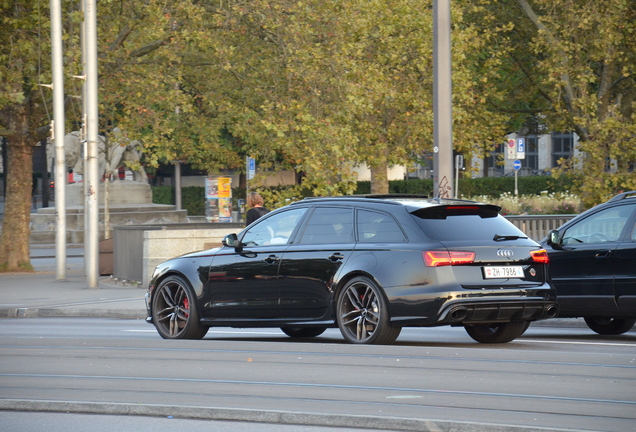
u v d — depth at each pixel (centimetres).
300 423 1878
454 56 8688
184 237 6047
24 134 7475
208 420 1933
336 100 7188
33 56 6844
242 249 3338
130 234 6369
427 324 2880
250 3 6975
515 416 1864
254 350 2908
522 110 9369
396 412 1914
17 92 6806
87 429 1867
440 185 4706
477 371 2430
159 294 3494
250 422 1903
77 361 2728
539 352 2766
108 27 7169
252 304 3256
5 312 4856
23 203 7512
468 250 2911
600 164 7269
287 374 2417
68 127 7825
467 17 8969
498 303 2898
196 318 3397
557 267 3428
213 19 7088
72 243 11944
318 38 7281
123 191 13188
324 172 6994
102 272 7050
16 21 6869
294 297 3164
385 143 9388
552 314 3041
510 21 8675
